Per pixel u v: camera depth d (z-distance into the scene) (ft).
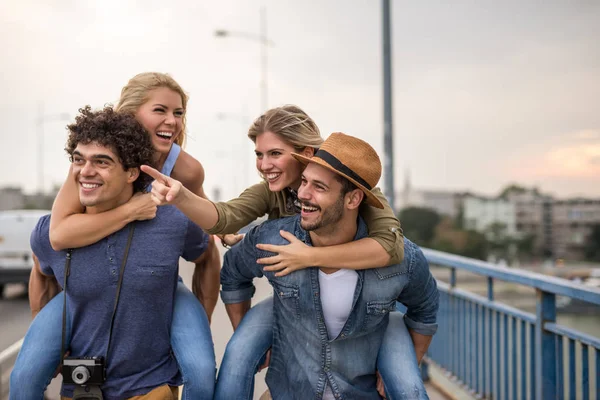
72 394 7.20
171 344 7.36
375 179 6.87
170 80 8.32
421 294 7.57
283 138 7.48
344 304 7.07
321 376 7.27
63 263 7.00
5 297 41.73
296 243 7.00
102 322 7.03
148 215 6.95
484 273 12.60
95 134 6.57
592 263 303.89
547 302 10.17
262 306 8.09
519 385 11.53
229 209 7.30
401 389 7.09
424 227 317.42
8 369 16.02
